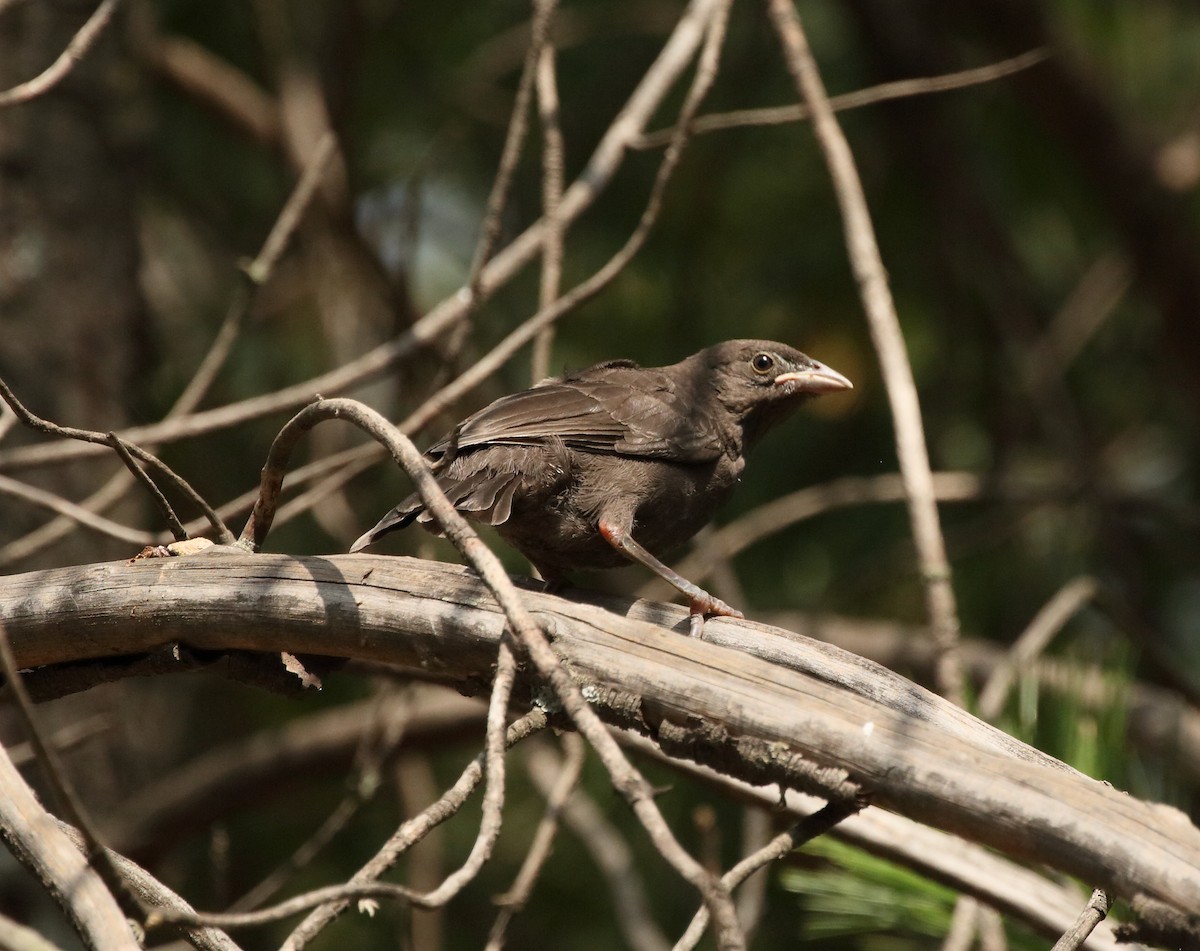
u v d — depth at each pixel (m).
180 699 13.70
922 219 15.41
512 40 15.09
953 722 5.85
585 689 5.25
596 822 11.81
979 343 15.05
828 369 10.09
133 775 11.51
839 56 15.71
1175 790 7.49
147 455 6.32
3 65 11.38
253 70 15.85
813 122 8.84
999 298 14.70
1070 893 6.78
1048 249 17.23
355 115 15.30
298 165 13.99
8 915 10.30
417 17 15.60
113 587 6.22
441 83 15.48
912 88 8.97
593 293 8.51
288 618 5.95
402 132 15.76
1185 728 10.34
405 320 11.21
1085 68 15.16
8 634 6.33
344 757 11.47
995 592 14.38
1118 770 7.01
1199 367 15.59
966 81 9.04
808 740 4.92
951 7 15.50
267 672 6.24
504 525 8.20
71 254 11.48
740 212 15.29
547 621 5.40
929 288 15.45
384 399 14.40
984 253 14.77
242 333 14.74
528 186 15.55
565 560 8.49
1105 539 13.91
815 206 15.14
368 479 13.70
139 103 12.41
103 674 6.45
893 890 7.06
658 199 8.54
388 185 15.79
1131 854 4.43
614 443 8.31
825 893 7.23
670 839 4.21
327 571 5.98
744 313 15.10
